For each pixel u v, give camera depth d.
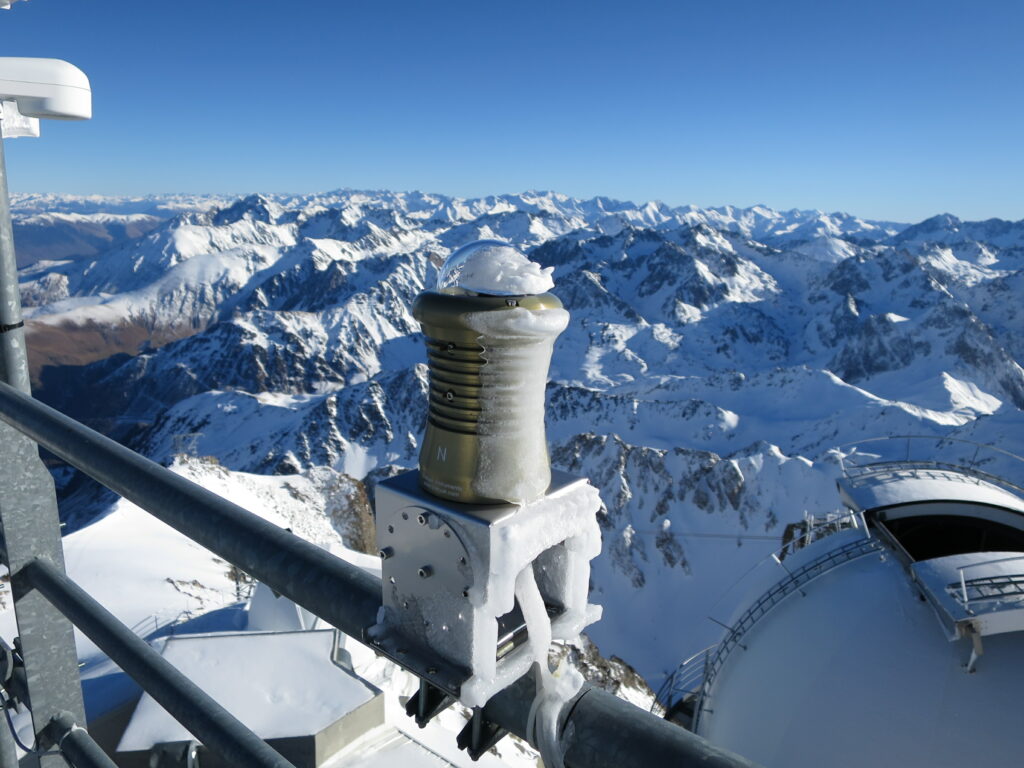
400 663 1.41
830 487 199.12
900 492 17.86
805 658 14.45
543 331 1.26
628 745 1.14
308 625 26.70
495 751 18.94
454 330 1.29
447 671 1.32
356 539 80.69
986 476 19.12
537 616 1.36
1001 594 12.60
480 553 1.28
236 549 1.72
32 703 2.62
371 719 16.31
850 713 12.77
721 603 177.75
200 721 1.87
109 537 48.94
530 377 1.34
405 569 1.44
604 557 193.50
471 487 1.33
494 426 1.30
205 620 33.12
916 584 14.34
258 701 15.96
